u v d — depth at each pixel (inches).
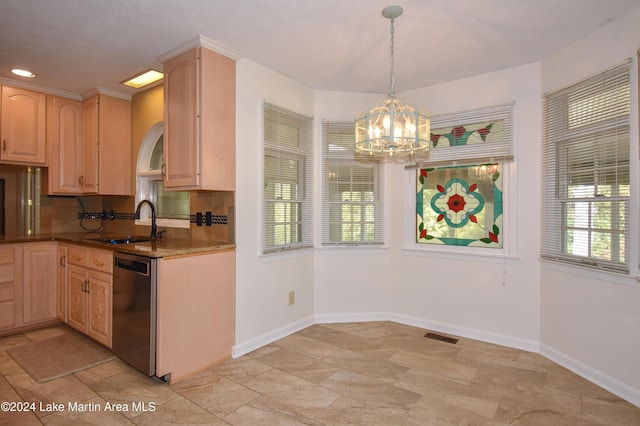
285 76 128.6
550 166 111.5
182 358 97.5
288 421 78.4
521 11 85.7
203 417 79.8
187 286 98.7
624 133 89.7
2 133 130.4
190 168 103.7
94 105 144.0
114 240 126.0
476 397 88.3
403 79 130.5
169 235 135.1
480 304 126.1
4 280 126.5
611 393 90.2
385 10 84.8
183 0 80.9
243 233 114.1
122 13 86.6
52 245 137.8
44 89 139.7
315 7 84.0
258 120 118.7
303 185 140.1
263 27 93.7
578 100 101.9
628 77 88.3
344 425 77.1
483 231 126.1
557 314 108.3
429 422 78.2
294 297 133.8
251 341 116.7
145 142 146.8
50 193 143.3
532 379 97.5
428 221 137.9
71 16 87.8
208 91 102.8
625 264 88.5
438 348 118.6
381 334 131.3
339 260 144.7
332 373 100.7
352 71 123.8
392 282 146.4
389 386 93.6
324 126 143.5
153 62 115.9
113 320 106.3
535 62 115.4
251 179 116.6
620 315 89.5
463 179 130.3
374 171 147.1
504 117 121.0
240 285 113.3
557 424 77.7
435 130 135.3
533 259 116.2
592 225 98.3
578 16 88.3
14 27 93.2
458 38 99.5
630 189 87.5
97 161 143.2
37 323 134.2
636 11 85.5
